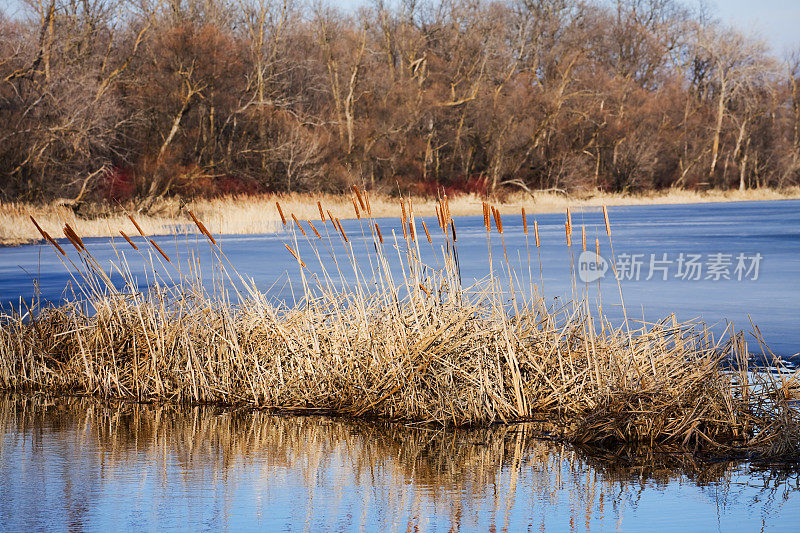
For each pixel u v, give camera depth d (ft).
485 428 86.53
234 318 106.93
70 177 544.21
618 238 341.00
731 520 58.70
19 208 452.76
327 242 333.42
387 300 97.50
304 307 104.73
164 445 80.38
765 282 197.88
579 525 58.44
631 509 61.46
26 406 98.63
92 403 100.37
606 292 178.19
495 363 92.94
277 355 99.30
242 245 326.85
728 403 82.07
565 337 99.35
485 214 94.58
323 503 63.26
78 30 632.38
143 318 109.19
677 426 80.33
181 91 625.00
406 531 57.62
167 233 410.72
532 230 400.26
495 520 59.52
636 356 89.20
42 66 563.48
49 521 59.82
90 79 565.94
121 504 63.26
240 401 100.17
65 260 277.85
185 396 102.27
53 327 115.44
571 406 90.22
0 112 529.45
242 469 72.49
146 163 586.04
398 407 91.66
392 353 93.20
